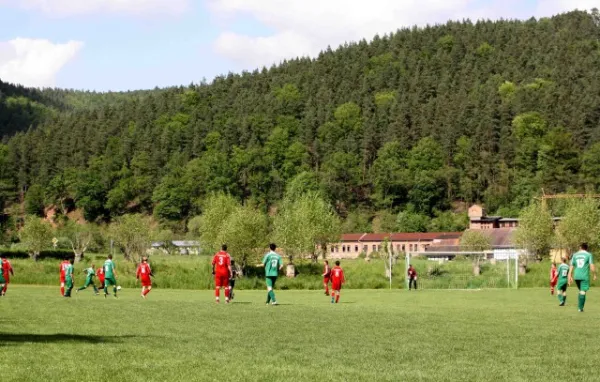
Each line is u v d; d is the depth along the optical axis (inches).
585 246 1141.7
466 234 5718.5
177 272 3139.8
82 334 703.7
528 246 3762.3
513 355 585.3
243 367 504.1
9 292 1871.3
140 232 4365.2
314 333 742.5
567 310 1162.0
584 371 505.4
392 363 540.1
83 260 4697.3
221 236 3479.3
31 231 4886.8
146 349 591.8
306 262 4089.6
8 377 443.5
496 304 1386.6
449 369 511.2
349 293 2130.9
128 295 1851.6
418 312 1064.8
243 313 1010.7
